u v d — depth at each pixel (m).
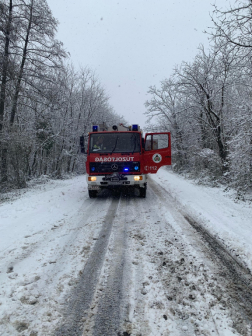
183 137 19.80
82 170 26.06
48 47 13.93
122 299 2.75
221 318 2.43
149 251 4.02
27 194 10.01
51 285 3.06
